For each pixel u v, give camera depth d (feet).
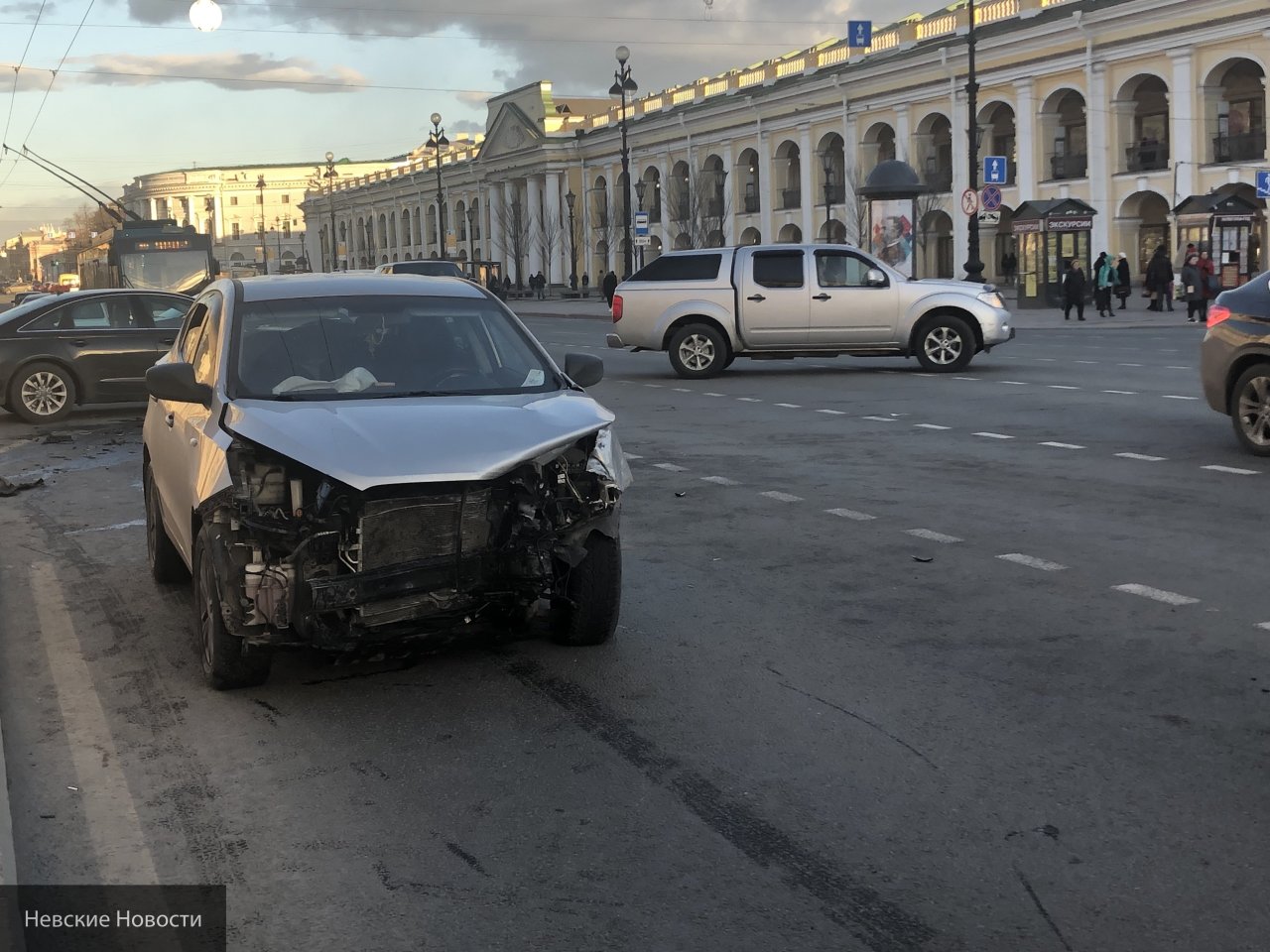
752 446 41.45
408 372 20.44
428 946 11.39
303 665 19.54
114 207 132.57
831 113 197.88
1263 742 15.62
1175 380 56.54
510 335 21.85
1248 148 141.69
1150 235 159.02
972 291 64.28
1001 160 117.80
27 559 27.61
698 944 11.29
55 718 17.57
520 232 288.92
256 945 11.49
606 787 14.74
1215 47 140.26
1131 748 15.52
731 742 16.03
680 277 66.03
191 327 24.25
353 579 16.85
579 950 11.25
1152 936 11.27
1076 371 62.13
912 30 182.19
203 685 18.76
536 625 21.08
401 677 18.85
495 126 299.99
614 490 18.94
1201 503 30.19
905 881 12.36
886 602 22.36
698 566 25.34
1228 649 19.29
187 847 13.51
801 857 12.91
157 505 24.03
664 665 19.10
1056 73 159.94
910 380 61.05
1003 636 20.22
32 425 54.08
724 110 223.30
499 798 14.52
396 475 16.65
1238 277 112.27
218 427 18.42
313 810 14.34
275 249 556.51
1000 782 14.58
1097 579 23.52
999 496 31.76
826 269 65.10
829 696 17.61
